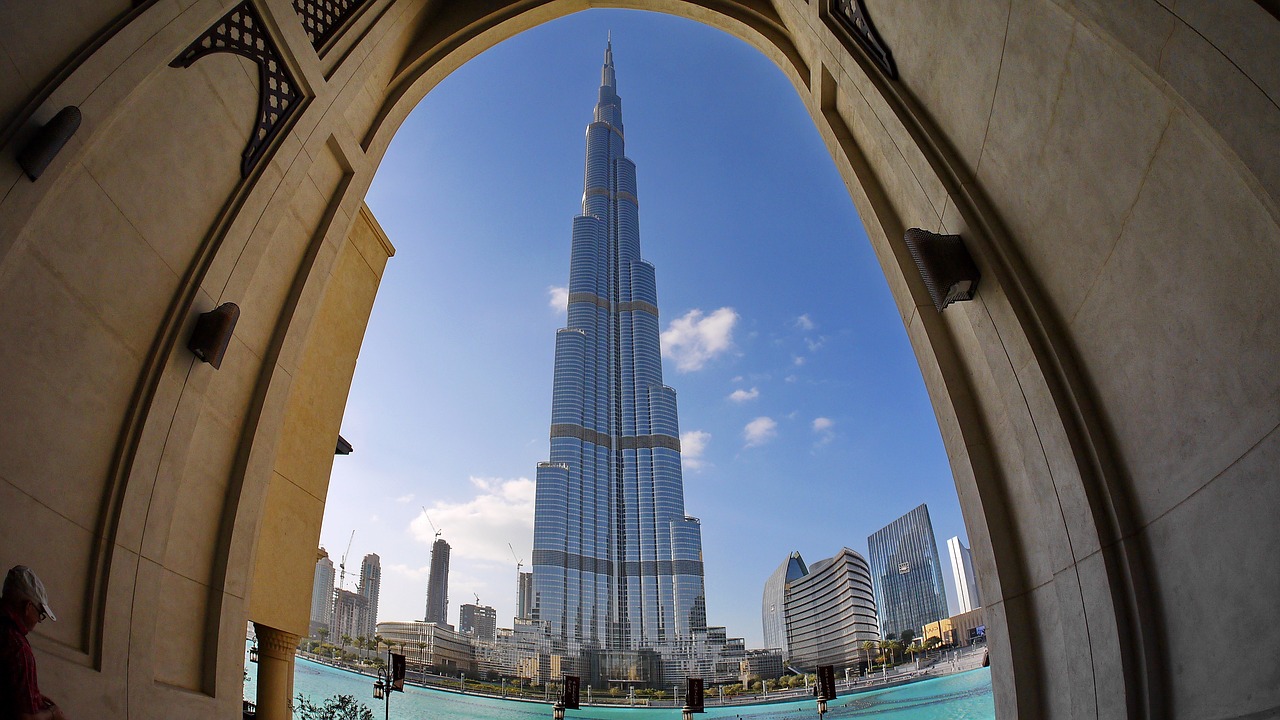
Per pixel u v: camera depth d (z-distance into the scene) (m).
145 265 6.13
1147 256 4.46
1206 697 4.23
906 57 7.20
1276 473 3.61
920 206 7.33
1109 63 4.45
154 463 6.18
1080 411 5.23
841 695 153.62
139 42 5.74
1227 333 3.89
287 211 8.40
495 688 170.50
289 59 7.70
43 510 5.14
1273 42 3.13
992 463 6.94
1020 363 5.83
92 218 5.52
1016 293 5.89
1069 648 5.58
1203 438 4.17
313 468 10.77
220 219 7.03
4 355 4.81
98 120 5.38
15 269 4.86
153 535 6.18
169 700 6.16
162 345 6.33
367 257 12.60
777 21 10.33
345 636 143.12
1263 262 3.58
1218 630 4.12
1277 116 3.17
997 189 6.11
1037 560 6.17
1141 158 4.35
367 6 9.11
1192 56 3.61
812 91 9.60
